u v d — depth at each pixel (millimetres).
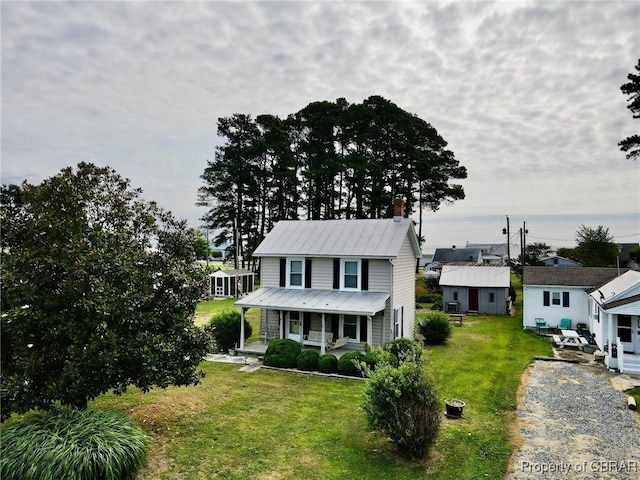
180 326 9922
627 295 17500
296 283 21062
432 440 9133
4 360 8102
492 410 12195
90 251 8586
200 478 8141
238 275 40000
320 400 12898
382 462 8930
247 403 12547
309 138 46312
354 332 19594
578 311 25156
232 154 46500
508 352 19859
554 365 17469
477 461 9039
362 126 45062
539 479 8312
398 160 46375
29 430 7637
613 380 15250
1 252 8523
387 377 9242
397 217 21516
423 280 47156
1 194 9164
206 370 16406
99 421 8078
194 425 10719
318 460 8984
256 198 48625
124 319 8648
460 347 20844
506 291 31609
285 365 16734
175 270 9984
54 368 8555
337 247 20234
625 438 10266
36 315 8102
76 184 9406
